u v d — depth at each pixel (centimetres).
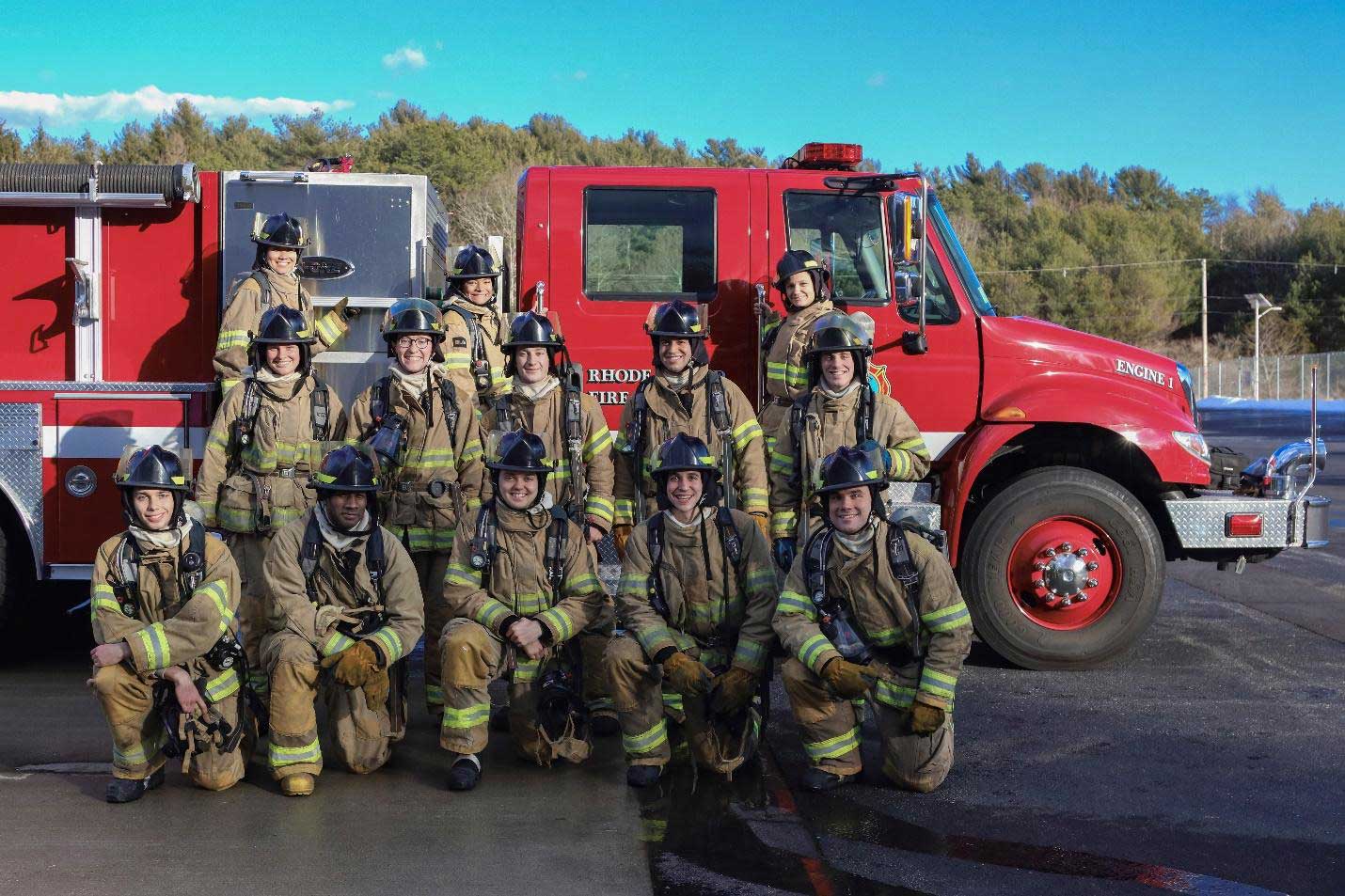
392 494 498
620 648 439
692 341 519
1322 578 908
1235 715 534
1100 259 6044
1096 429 632
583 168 616
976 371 622
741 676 441
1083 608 612
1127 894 349
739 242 616
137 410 574
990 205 6594
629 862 370
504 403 512
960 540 637
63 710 538
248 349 505
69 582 700
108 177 590
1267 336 5888
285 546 437
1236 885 355
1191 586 873
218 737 428
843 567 434
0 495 582
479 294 578
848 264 625
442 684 452
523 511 452
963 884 355
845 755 440
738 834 395
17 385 571
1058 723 521
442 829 397
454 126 4225
